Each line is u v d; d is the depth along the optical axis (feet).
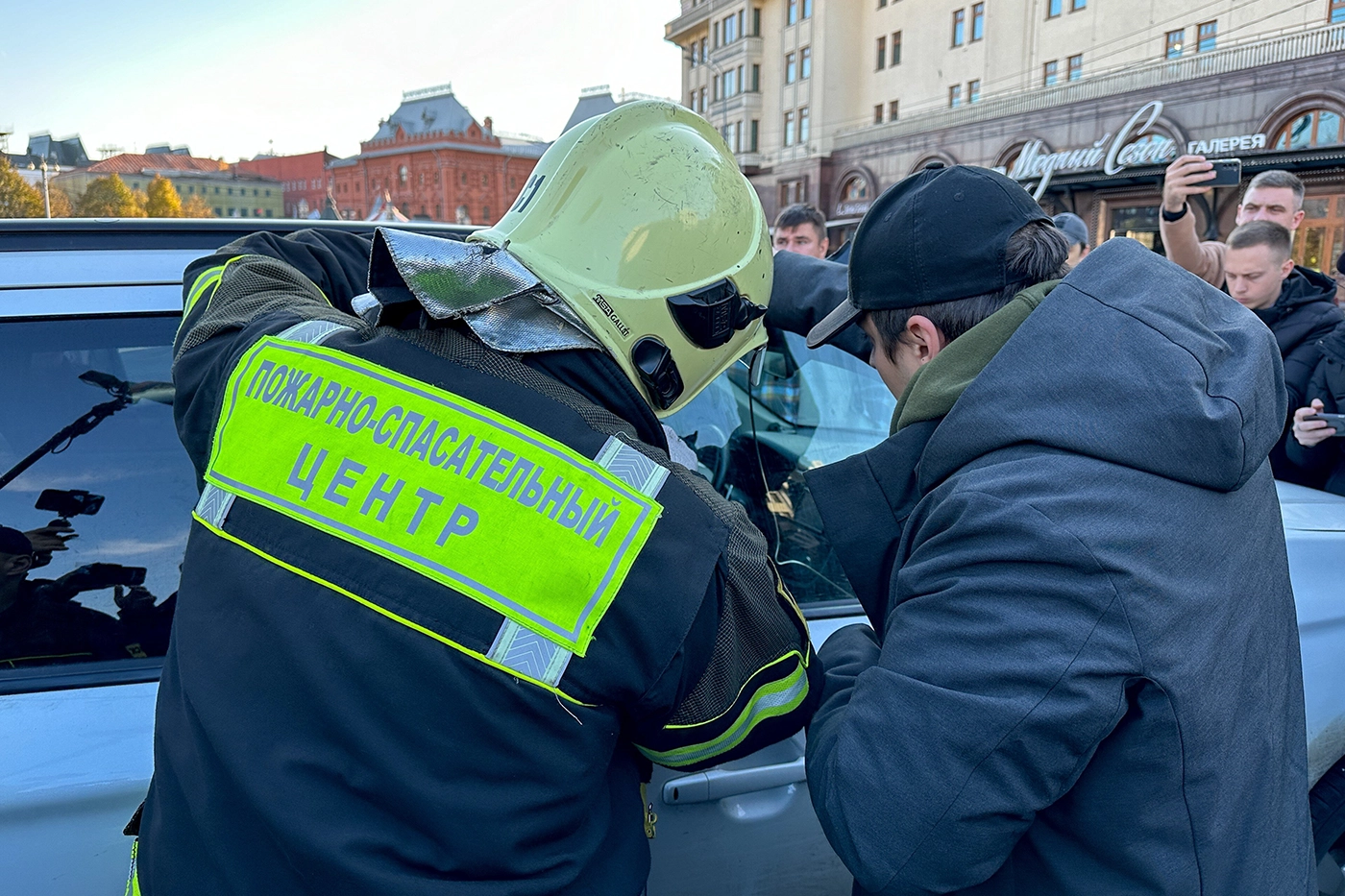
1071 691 2.31
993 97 75.72
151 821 2.58
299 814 2.20
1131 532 2.36
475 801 2.22
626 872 2.61
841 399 5.24
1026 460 2.53
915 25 84.28
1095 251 2.73
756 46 104.32
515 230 2.87
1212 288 2.81
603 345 2.76
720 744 2.71
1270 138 49.14
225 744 2.29
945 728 2.43
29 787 3.26
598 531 2.32
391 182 242.99
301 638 2.30
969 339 2.83
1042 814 2.72
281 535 2.42
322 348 2.64
